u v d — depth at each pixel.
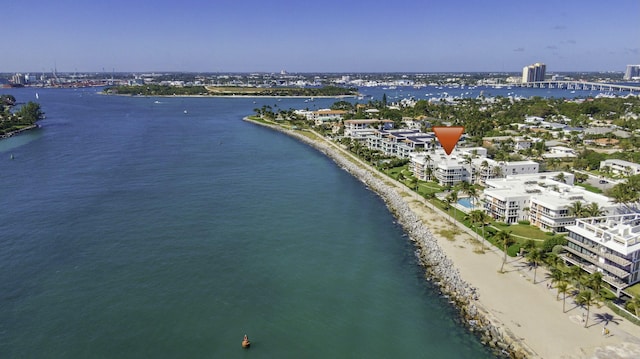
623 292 100.88
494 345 91.06
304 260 129.38
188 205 174.75
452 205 173.62
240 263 126.31
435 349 91.06
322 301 108.06
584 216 136.50
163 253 131.38
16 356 87.00
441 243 137.38
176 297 108.06
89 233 144.75
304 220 161.75
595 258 109.19
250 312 102.75
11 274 117.44
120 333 94.25
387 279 119.25
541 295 106.38
